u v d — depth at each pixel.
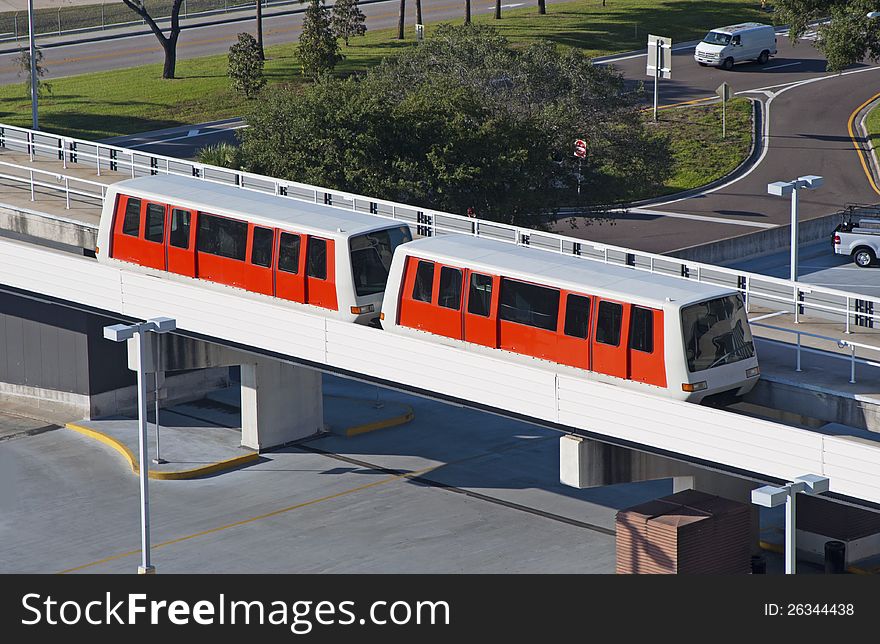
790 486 26.50
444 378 33.94
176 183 42.28
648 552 33.22
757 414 32.75
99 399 50.06
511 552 38.16
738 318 31.25
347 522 40.69
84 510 42.09
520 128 56.97
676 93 93.44
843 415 29.73
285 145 56.69
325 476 44.47
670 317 30.56
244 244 39.16
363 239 37.31
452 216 38.84
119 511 42.00
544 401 32.09
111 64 102.69
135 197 41.44
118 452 47.09
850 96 92.12
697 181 77.94
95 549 39.03
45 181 50.25
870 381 30.67
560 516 40.88
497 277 33.81
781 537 38.22
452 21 111.62
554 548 38.44
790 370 31.77
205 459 45.72
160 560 38.09
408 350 34.59
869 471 26.98
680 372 30.47
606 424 31.06
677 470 34.34
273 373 46.44
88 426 49.28
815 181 45.12
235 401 52.09
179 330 39.91
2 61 104.50
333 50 91.44
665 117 87.94
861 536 36.38
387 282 36.19
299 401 47.34
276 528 40.34
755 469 28.80
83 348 49.75
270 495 43.00
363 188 55.12
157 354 43.38
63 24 116.69
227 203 39.97
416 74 65.38
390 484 43.69
